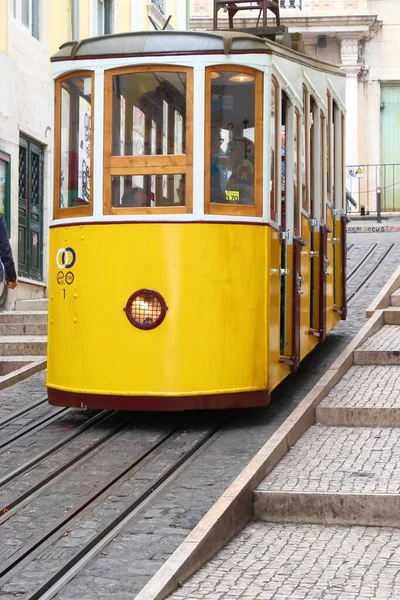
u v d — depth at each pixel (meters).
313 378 13.41
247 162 11.12
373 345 14.11
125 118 11.02
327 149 14.74
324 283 14.17
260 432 11.02
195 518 8.41
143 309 10.86
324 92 14.41
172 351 10.84
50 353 11.44
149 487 9.20
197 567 7.47
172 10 33.44
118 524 8.36
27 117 21.19
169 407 10.83
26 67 21.14
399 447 10.07
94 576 7.30
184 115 10.96
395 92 45.44
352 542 8.10
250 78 11.09
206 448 10.49
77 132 11.25
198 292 10.89
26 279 20.83
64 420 11.77
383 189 44.19
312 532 8.39
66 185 11.35
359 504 8.54
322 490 8.70
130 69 10.99
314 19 43.78
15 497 8.91
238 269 11.04
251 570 7.46
